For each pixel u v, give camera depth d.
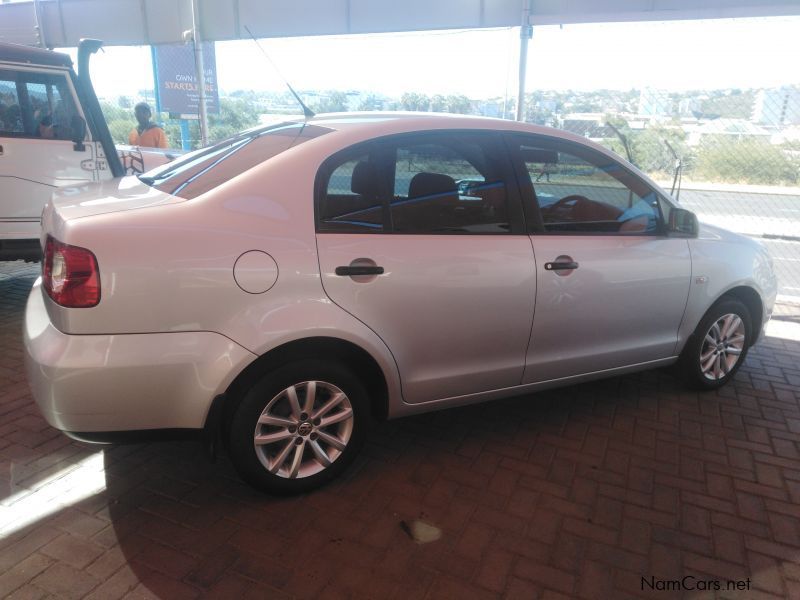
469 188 2.84
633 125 9.14
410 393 2.82
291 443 2.59
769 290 4.08
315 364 2.53
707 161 11.16
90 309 2.13
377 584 2.21
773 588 2.29
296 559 2.31
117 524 2.47
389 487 2.80
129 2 9.55
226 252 2.29
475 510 2.67
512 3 7.42
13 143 5.23
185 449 3.04
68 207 2.39
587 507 2.72
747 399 3.92
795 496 2.87
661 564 2.38
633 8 6.86
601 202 3.24
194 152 3.39
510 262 2.88
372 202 2.62
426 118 2.89
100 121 5.74
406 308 2.65
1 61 5.05
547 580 2.28
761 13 6.40
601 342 3.32
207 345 2.28
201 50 9.20
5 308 5.20
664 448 3.26
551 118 8.02
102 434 2.25
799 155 10.84
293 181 2.48
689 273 3.51
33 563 2.24
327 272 2.45
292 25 8.70
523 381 3.15
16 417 3.29
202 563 2.27
